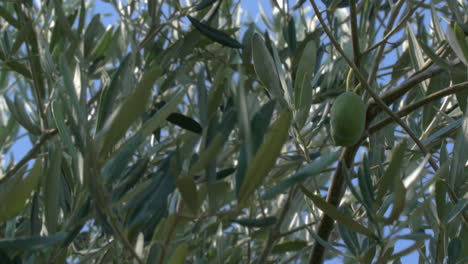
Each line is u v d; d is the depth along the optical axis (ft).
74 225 1.73
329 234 2.23
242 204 1.53
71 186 1.93
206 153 1.51
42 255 1.81
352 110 1.92
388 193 2.14
